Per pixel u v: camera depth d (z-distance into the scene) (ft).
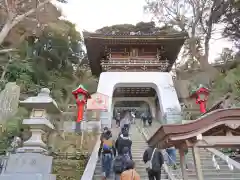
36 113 23.06
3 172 20.18
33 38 98.48
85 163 33.50
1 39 67.00
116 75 84.48
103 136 28.99
